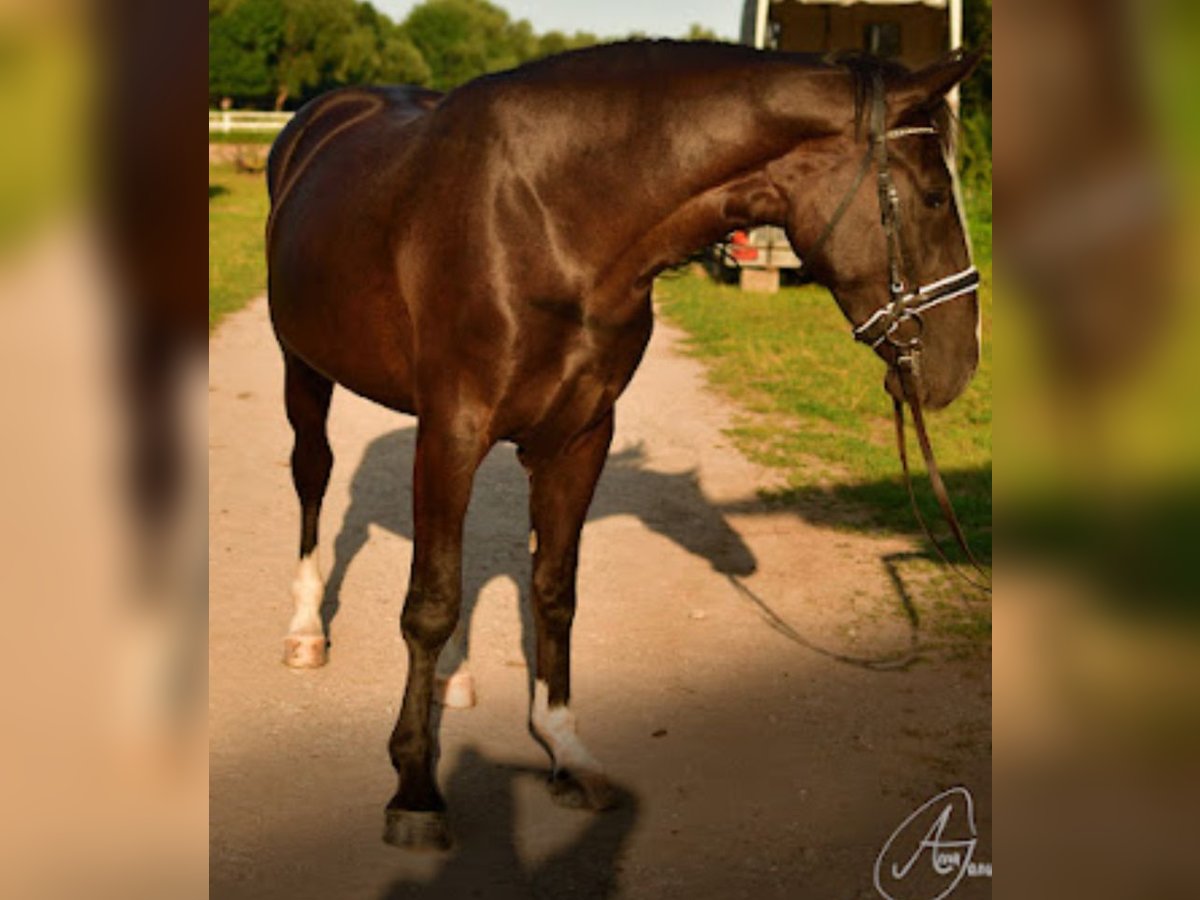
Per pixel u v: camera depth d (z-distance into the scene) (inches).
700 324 454.0
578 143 103.3
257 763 125.5
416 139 115.3
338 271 121.3
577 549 122.8
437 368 109.3
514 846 111.0
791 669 154.7
